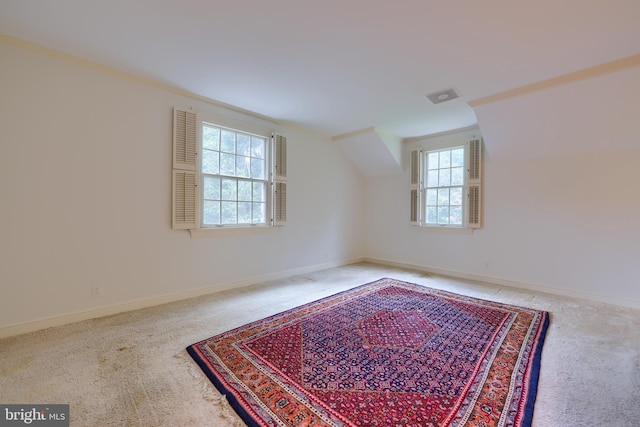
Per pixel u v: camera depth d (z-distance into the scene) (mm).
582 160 3451
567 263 3564
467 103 3459
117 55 2496
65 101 2527
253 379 1797
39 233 2430
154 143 3055
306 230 4680
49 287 2482
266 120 4070
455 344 2262
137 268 2965
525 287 3875
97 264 2721
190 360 2002
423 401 1606
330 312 2930
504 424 1429
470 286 3945
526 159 3836
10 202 2305
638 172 3127
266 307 3061
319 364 1976
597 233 3367
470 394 1660
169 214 3182
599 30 2066
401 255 5211
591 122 3078
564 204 3582
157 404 1562
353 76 2811
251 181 3951
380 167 5254
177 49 2389
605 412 1508
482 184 4242
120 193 2842
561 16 1922
